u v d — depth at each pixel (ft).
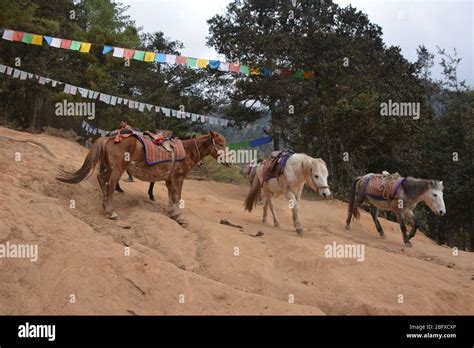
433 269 32.89
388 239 46.60
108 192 30.58
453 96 102.17
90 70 76.38
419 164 87.30
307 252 29.58
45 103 75.82
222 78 90.63
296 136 73.56
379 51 77.97
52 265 21.86
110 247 24.21
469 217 93.66
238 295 22.52
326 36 69.21
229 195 64.85
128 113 86.69
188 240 29.35
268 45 69.77
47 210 26.71
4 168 33.42
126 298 20.99
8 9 64.64
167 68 108.06
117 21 97.35
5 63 72.59
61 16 79.36
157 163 32.01
